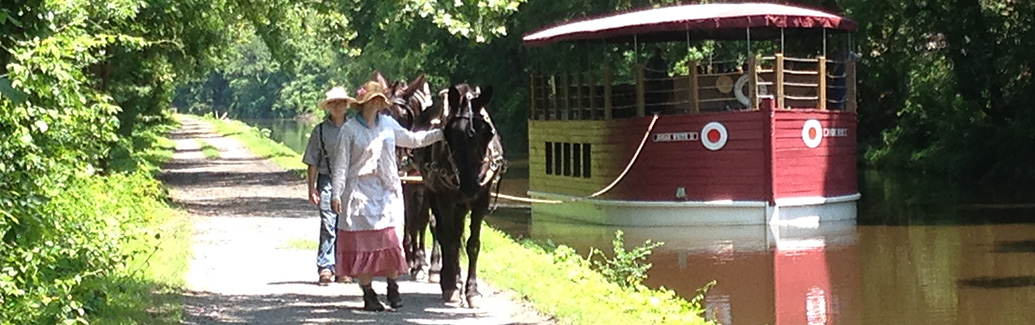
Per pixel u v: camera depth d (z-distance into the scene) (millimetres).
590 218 29125
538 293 12477
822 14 27438
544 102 31922
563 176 30641
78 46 10398
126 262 12719
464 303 11977
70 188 12516
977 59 38875
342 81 86250
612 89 29281
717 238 24750
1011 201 32250
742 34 31266
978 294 17469
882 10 39594
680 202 26953
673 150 27156
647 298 13594
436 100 12133
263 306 11586
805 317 15703
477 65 59781
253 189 29906
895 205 31984
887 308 16344
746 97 26703
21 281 8375
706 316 15750
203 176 35375
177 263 14094
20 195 8570
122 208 16641
